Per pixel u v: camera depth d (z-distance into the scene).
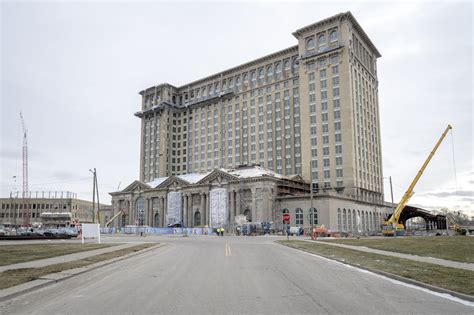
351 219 95.50
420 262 18.59
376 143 121.94
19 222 149.88
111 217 128.50
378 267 16.89
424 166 82.06
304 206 88.62
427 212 113.12
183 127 152.12
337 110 104.94
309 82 111.75
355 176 101.12
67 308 9.59
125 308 9.52
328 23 111.31
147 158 155.12
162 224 113.00
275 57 128.12
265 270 17.03
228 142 135.12
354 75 109.25
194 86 152.88
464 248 26.34
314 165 106.56
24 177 135.75
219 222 96.81
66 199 154.12
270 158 122.31
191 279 14.27
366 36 119.38
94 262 19.73
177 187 110.69
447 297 10.79
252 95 131.75
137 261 21.75
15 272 15.41
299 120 117.94
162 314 8.91
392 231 72.31
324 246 33.03
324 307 9.50
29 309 9.54
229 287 12.42
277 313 8.93
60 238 56.88
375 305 9.73
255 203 91.81
